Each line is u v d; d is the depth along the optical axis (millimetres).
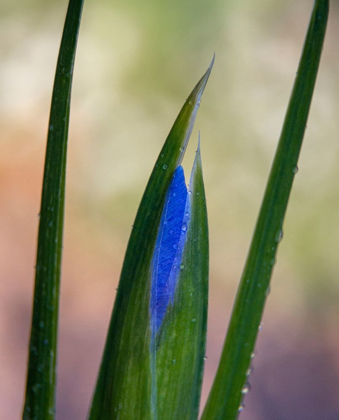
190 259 305
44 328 297
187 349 306
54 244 296
